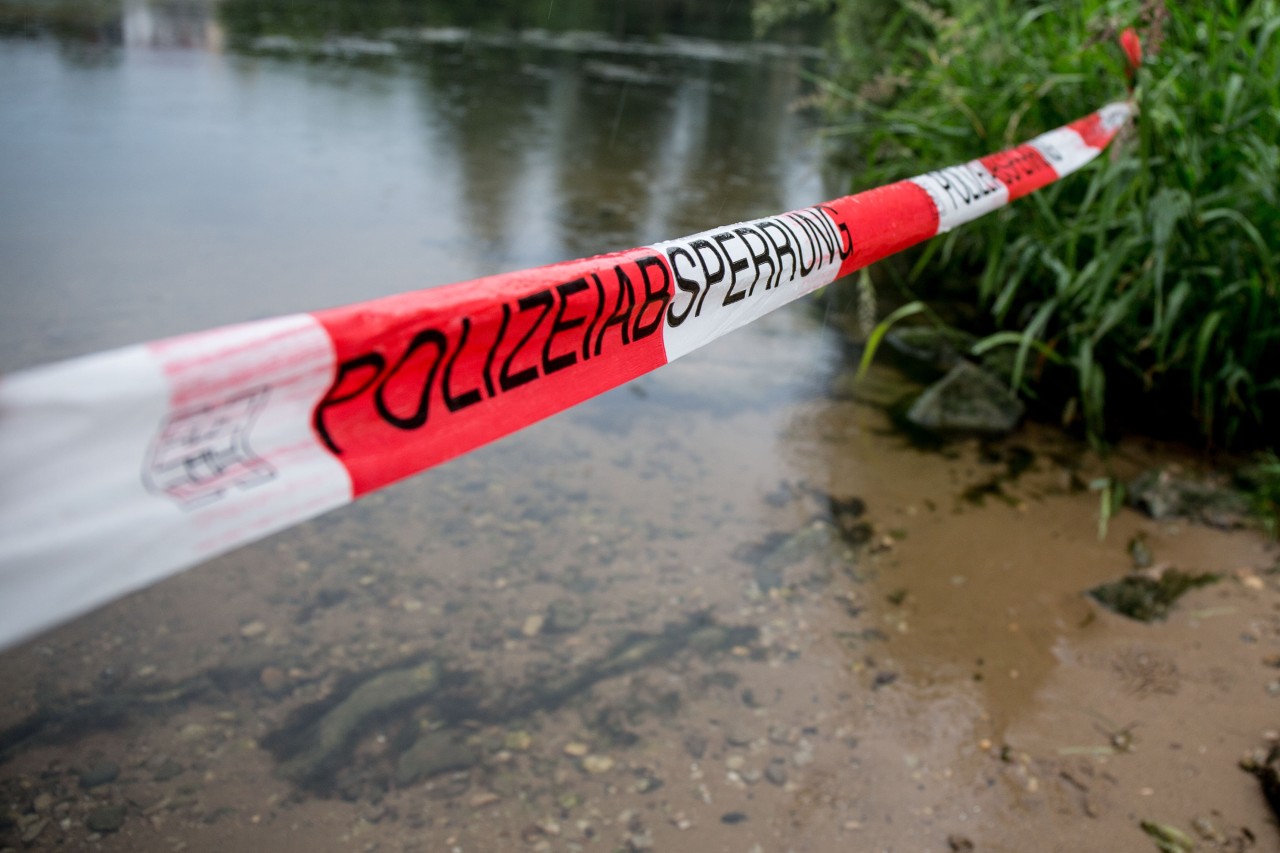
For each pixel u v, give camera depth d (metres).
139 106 7.73
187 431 0.93
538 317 1.24
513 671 2.39
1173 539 3.13
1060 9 4.83
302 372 1.01
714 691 2.37
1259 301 3.47
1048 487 3.43
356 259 5.02
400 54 11.03
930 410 3.86
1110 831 2.02
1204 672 2.52
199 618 2.50
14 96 7.60
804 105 5.64
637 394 3.94
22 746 2.07
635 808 2.02
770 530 3.06
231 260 4.86
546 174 6.94
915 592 2.80
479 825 1.96
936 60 4.99
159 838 1.88
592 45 13.15
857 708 2.34
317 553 2.80
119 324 4.01
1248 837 2.01
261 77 9.16
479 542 2.89
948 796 2.10
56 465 0.83
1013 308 4.82
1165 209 3.33
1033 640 2.62
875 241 1.96
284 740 2.14
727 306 1.57
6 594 0.81
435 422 1.16
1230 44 3.56
